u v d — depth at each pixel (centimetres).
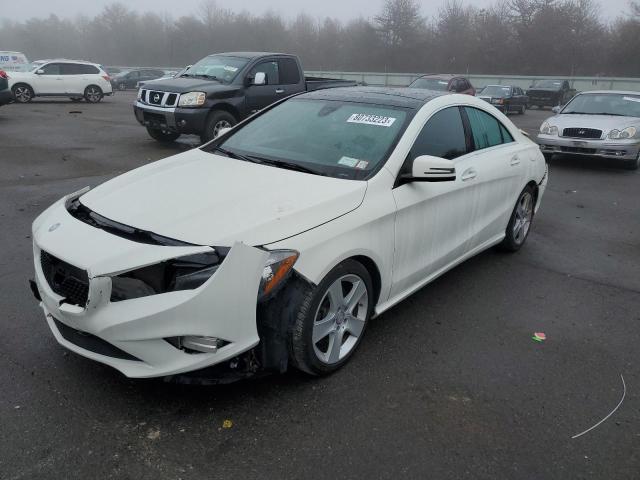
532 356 365
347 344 342
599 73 5225
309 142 394
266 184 333
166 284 262
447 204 404
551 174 1032
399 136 375
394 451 270
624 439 287
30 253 505
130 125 1514
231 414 289
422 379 331
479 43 5647
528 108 3212
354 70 6444
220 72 1136
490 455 271
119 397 298
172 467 252
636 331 409
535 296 463
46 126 1425
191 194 320
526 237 585
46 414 282
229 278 261
